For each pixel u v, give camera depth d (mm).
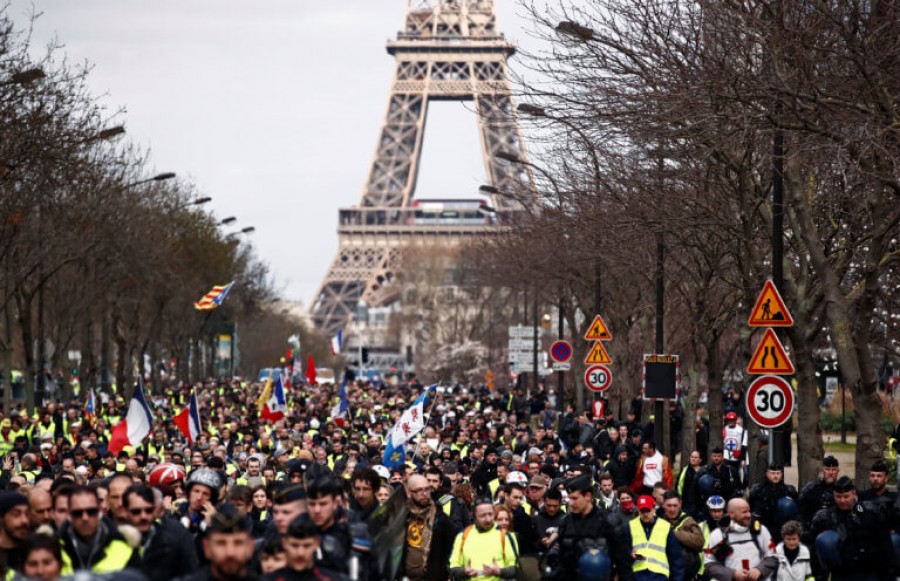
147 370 151000
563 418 67500
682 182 42219
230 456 43969
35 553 13102
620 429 45969
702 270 50688
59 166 59656
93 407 61625
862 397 30719
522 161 54062
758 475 39531
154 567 15586
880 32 29516
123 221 85688
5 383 78250
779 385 28594
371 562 16250
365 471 21266
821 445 34688
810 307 34781
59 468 36375
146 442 42469
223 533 12242
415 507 21500
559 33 36719
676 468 62156
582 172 50875
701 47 34438
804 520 26297
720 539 21969
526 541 23797
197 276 116438
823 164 33750
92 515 15469
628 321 75062
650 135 34188
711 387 51312
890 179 28766
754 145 34781
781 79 30531
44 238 73375
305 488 17484
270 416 58938
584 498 19188
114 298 99000
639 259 52312
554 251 68875
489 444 41125
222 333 124188
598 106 35844
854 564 21594
